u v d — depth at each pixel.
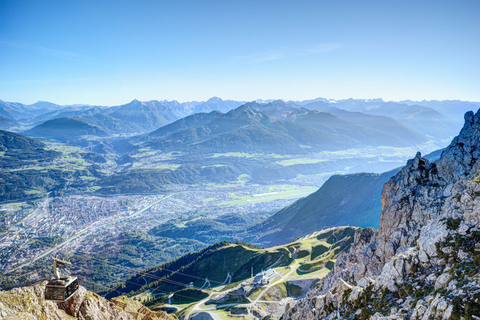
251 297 198.88
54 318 36.75
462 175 82.06
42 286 37.75
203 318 184.62
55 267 27.94
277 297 196.62
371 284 57.75
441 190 84.62
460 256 47.72
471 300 37.94
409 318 44.16
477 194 53.78
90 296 45.22
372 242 89.56
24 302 35.00
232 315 182.12
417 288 48.62
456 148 88.25
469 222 52.22
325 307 65.75
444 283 44.91
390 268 55.25
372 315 50.69
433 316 40.12
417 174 93.00
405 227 83.69
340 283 67.62
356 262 94.38
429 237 54.75
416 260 53.44
